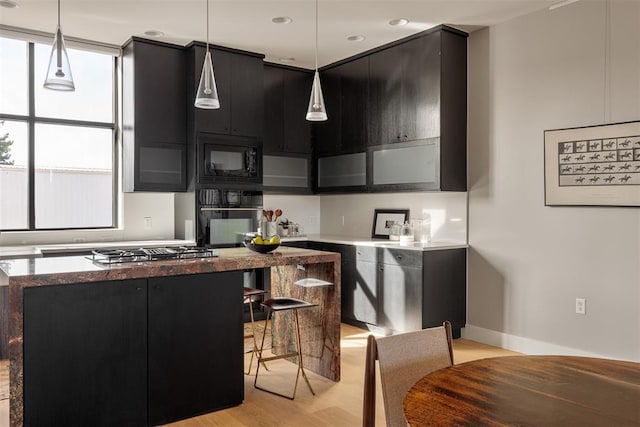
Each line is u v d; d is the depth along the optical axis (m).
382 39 4.62
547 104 3.91
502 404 1.25
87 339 2.52
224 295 2.98
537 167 3.98
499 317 4.27
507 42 4.17
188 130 4.77
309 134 5.71
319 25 4.22
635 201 3.41
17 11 3.88
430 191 4.38
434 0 3.71
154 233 5.19
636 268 3.43
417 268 4.25
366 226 5.61
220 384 2.96
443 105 4.29
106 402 2.58
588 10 3.66
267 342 4.38
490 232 4.32
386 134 4.80
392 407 1.51
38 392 2.39
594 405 1.24
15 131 4.61
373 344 1.52
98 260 2.88
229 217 4.87
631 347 3.46
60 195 4.84
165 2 3.70
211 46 4.73
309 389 3.29
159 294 2.74
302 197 6.10
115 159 5.08
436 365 1.66
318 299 3.57
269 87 5.38
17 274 2.37
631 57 3.44
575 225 3.75
